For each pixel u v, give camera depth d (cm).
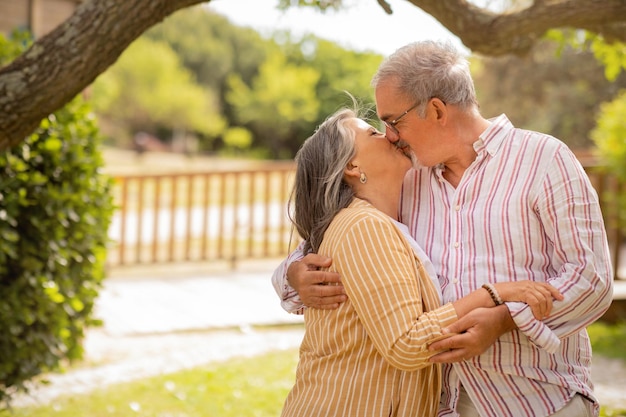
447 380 212
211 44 4288
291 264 217
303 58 3997
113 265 937
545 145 201
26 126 296
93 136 487
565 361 205
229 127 4166
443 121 206
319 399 203
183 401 498
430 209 216
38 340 451
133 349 634
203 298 821
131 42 296
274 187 1836
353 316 202
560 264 200
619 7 324
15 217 444
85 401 499
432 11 350
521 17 336
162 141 4194
